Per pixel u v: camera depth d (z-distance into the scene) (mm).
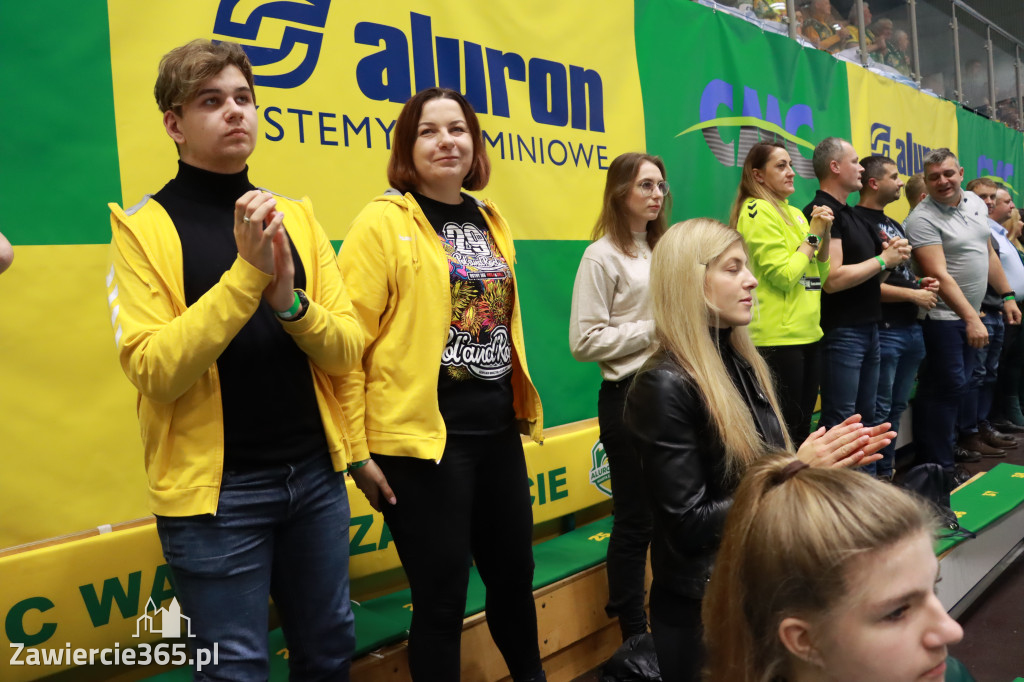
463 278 1859
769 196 3154
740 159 4137
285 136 2373
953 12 6785
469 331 1859
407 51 2695
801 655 848
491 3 2973
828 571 815
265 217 1418
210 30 2230
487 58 2949
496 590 1979
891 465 4066
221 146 1491
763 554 869
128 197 2090
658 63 3666
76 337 1994
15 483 1897
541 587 2465
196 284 1465
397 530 1819
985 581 3188
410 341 1796
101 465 2027
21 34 1921
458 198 1974
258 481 1472
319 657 1585
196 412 1430
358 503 2395
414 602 1825
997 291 5219
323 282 1647
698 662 1525
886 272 3746
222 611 1444
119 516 2055
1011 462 5059
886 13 5766
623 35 3500
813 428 4164
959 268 4410
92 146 2029
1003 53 7859
